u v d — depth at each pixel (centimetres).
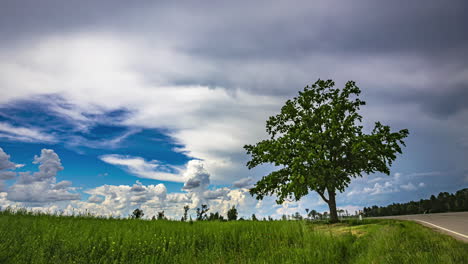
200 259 1002
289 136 2608
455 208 7212
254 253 1066
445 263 701
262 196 2641
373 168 2477
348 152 2500
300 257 909
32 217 1357
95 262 845
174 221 1639
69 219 1415
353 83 2770
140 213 2328
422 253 791
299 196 2341
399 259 773
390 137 2358
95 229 1145
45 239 920
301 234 1270
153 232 1189
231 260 981
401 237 1077
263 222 1577
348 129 2475
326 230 1568
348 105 2661
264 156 2689
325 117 2602
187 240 1148
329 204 2505
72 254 877
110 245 955
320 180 2262
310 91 2827
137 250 970
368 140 2312
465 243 923
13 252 803
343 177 2450
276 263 927
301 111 2838
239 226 1442
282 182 2603
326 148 2530
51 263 804
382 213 9300
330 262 889
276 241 1195
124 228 1220
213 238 1236
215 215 2258
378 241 1016
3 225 1035
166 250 1063
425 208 7950
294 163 2330
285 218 1553
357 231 1530
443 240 982
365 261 843
